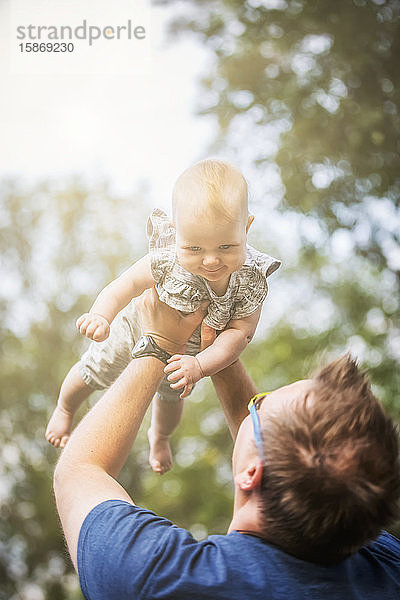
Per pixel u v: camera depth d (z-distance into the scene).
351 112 7.42
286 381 10.16
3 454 10.20
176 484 10.91
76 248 10.45
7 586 9.76
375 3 7.44
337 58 7.55
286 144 7.42
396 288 8.95
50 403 10.38
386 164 7.54
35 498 9.94
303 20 7.52
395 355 8.86
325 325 9.86
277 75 7.73
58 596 9.73
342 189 7.56
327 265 9.34
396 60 7.52
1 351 10.36
